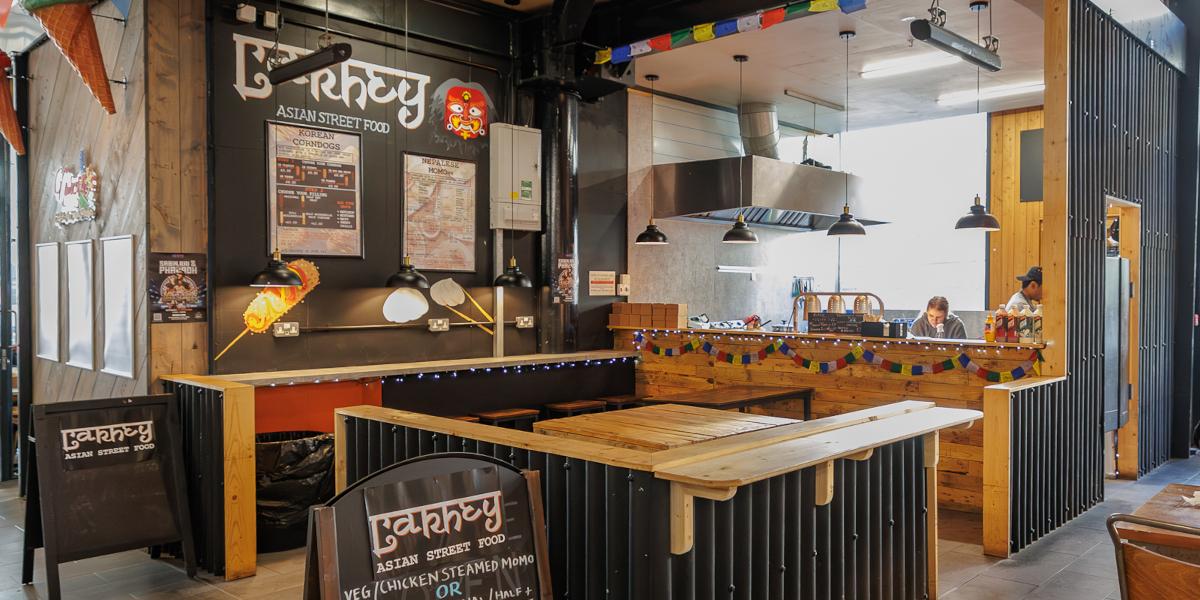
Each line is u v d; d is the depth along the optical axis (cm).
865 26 685
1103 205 647
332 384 590
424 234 685
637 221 871
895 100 942
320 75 622
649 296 884
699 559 282
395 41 666
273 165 596
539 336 766
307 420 577
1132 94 708
